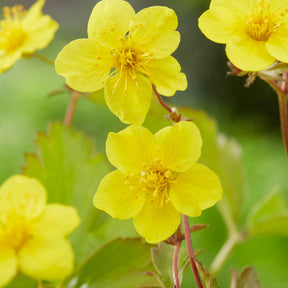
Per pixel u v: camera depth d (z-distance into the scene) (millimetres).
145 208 161
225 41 164
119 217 160
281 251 332
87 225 185
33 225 153
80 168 189
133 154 161
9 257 151
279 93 176
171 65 165
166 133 161
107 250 172
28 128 451
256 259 330
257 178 414
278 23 166
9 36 194
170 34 166
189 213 159
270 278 320
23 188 156
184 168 160
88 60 165
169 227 160
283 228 208
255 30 165
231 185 212
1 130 445
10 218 153
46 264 150
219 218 344
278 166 426
